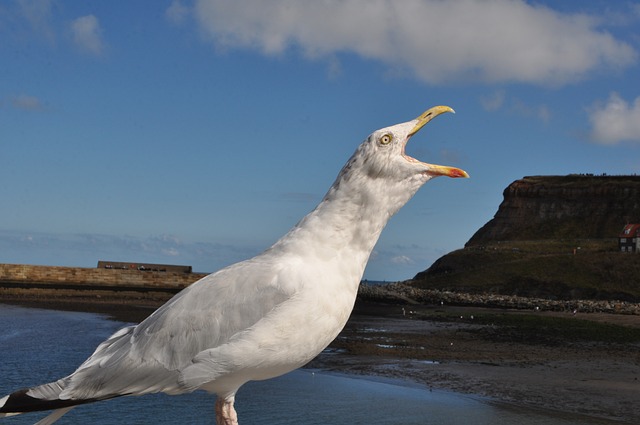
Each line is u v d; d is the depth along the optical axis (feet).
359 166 11.57
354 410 40.45
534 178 374.43
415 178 11.67
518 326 106.63
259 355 10.66
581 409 43.27
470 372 57.47
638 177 347.77
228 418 11.46
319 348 11.26
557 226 337.52
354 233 11.51
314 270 11.14
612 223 326.85
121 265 175.32
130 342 11.07
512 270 247.70
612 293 217.97
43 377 46.44
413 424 37.45
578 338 90.22
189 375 10.60
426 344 78.13
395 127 11.72
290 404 41.70
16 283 141.08
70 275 146.20
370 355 66.59
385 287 232.94
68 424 33.83
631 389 51.08
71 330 78.54
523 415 40.88
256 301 10.76
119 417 35.53
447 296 199.82
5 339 67.92
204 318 10.71
